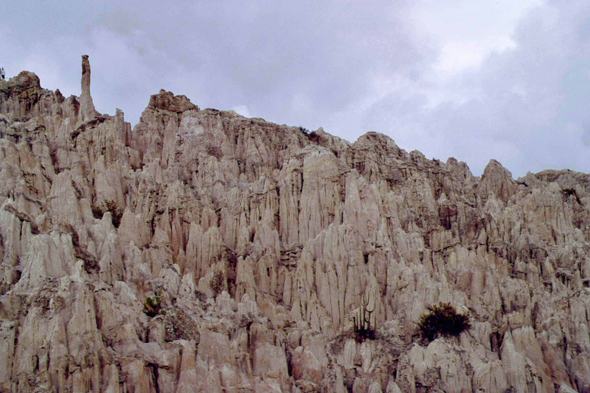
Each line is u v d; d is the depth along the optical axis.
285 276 91.00
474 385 77.88
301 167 105.50
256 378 72.88
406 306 86.06
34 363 62.56
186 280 81.94
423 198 109.06
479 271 90.19
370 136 131.38
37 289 67.25
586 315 84.25
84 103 114.81
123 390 65.00
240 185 106.81
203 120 118.88
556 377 79.88
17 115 113.50
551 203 104.81
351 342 82.56
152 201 97.38
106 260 78.56
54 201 85.75
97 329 67.31
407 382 78.00
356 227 96.19
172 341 72.00
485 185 119.88
